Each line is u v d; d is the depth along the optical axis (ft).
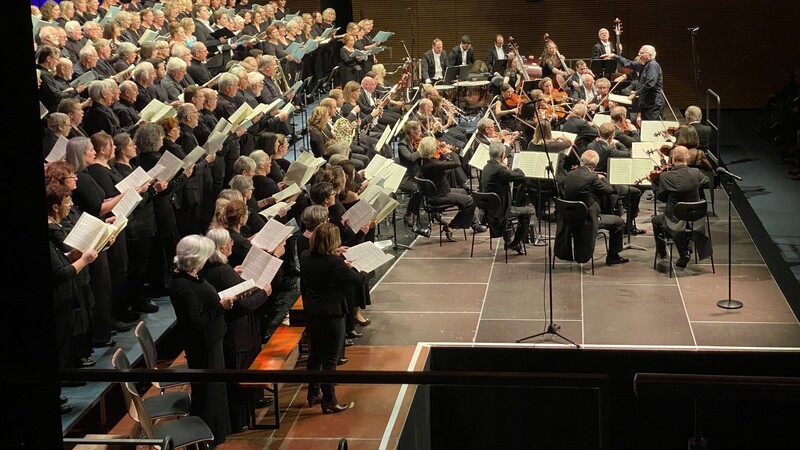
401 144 37.88
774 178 48.67
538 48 68.44
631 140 40.73
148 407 20.48
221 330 21.59
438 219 37.22
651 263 34.40
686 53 66.39
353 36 53.98
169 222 28.02
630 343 27.68
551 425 25.08
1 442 14.83
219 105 34.81
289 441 21.18
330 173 27.86
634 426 28.17
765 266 33.71
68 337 21.04
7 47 15.33
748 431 27.63
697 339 27.78
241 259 24.94
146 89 33.81
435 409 25.09
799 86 55.47
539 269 34.22
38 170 16.01
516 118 45.85
